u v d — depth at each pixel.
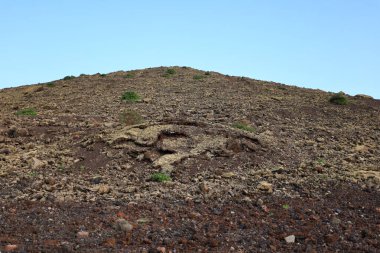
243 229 10.56
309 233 10.46
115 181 14.11
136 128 17.83
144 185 13.66
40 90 39.78
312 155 18.09
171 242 9.51
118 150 16.52
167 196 12.80
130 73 48.88
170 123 18.19
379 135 23.28
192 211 11.65
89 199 12.34
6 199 12.23
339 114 29.05
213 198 12.79
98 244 9.25
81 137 19.23
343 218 11.61
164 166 15.03
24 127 22.12
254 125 22.97
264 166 15.99
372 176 15.07
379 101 37.78
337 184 14.31
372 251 9.48
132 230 10.09
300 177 15.02
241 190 13.56
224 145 16.67
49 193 12.77
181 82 41.66
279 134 21.25
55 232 9.81
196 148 16.23
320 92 41.03
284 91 39.31
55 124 22.73
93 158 16.12
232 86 40.03
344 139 21.53
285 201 12.74
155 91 36.19
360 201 12.95
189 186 13.73
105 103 30.47
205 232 10.24
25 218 10.66
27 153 17.12
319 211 12.03
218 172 14.93
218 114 25.83
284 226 10.86
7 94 39.56
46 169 15.27
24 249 8.80
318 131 22.89
